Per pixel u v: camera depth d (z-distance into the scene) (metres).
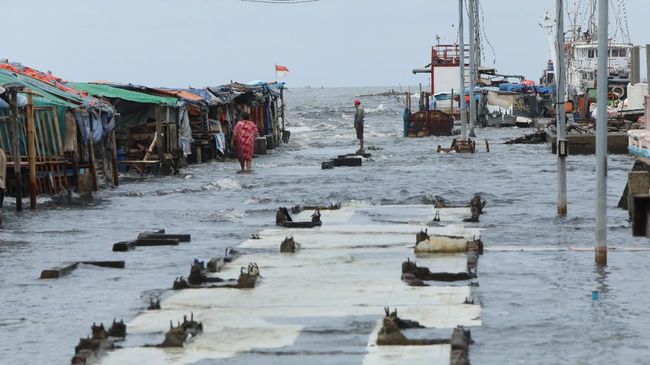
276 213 51.12
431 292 31.08
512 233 44.94
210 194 67.94
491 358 24.31
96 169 73.06
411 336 25.70
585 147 103.12
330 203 59.38
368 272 34.47
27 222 52.94
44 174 65.38
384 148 124.31
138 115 87.25
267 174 84.50
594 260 37.09
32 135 58.03
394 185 71.56
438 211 53.19
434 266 35.50
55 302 31.58
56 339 27.02
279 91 144.62
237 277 33.91
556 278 33.84
